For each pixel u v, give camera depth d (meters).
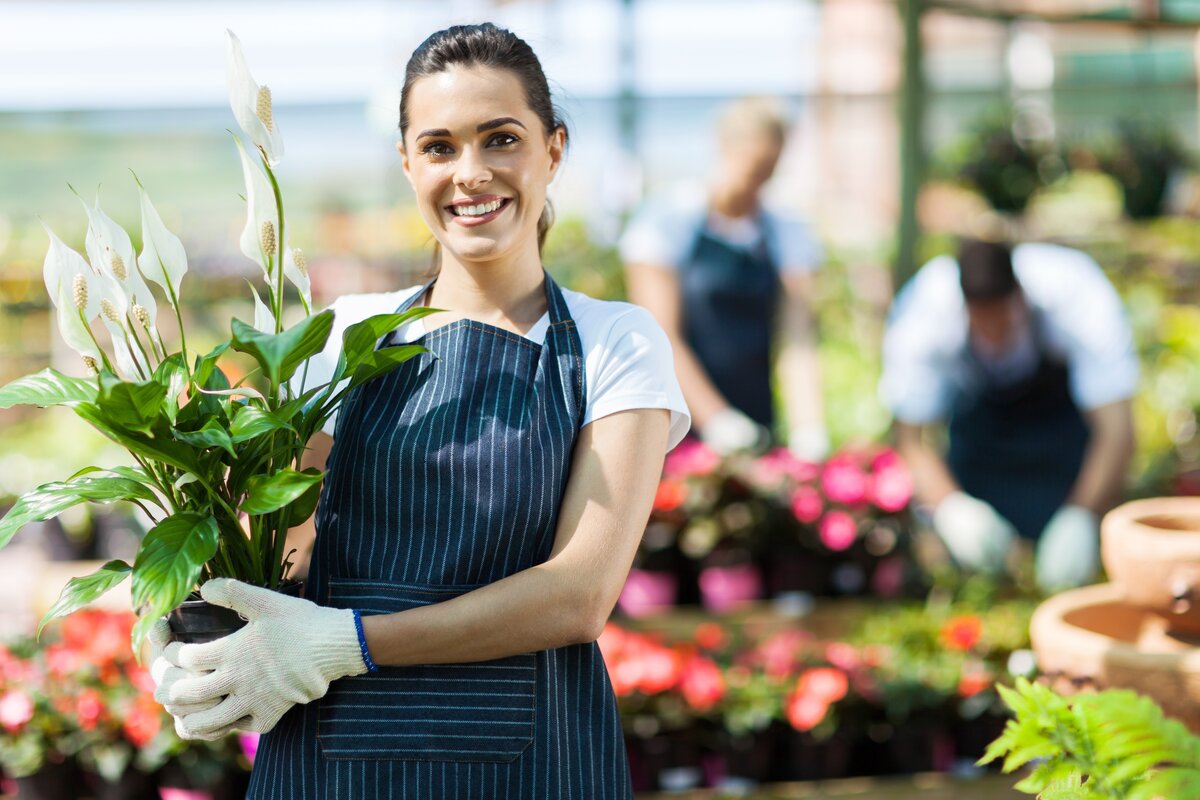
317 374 1.83
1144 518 2.05
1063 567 3.95
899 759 3.24
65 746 2.99
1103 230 7.33
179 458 1.56
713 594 3.72
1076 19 5.79
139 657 1.45
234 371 4.87
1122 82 6.91
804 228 4.61
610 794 1.71
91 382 1.62
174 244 1.70
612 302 1.82
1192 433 6.54
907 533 3.88
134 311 1.66
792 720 3.15
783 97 6.94
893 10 5.98
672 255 4.43
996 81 6.86
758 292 4.46
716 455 3.87
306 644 1.57
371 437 1.70
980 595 3.79
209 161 8.20
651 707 3.21
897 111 5.50
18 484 5.07
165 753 2.92
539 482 1.66
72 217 7.90
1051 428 4.15
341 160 9.18
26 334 7.45
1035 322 4.05
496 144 1.70
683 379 4.41
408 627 1.58
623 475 1.68
